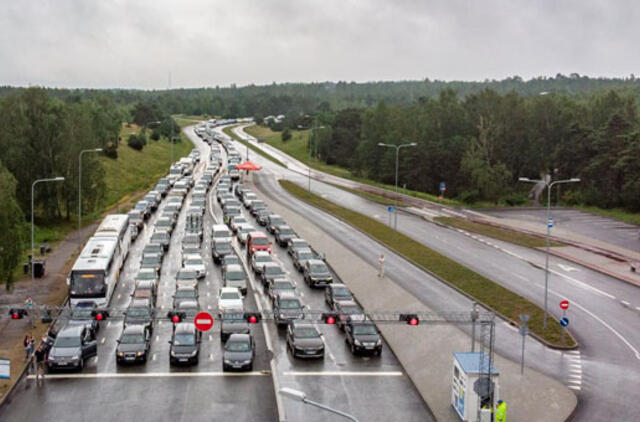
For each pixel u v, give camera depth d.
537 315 44.66
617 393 32.84
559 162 131.12
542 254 65.12
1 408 30.34
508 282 53.59
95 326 41.12
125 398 31.58
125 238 60.53
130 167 133.00
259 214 81.62
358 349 37.81
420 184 130.62
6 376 31.91
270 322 44.28
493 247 68.50
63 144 76.69
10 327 41.66
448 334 40.56
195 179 122.50
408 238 71.69
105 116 136.38
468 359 30.50
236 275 50.06
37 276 54.28
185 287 45.78
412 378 34.62
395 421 29.62
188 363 35.94
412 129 139.12
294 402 31.38
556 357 37.75
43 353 34.22
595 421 29.67
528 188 132.25
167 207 82.50
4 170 48.00
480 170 115.50
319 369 35.81
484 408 28.72
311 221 82.25
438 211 96.12
